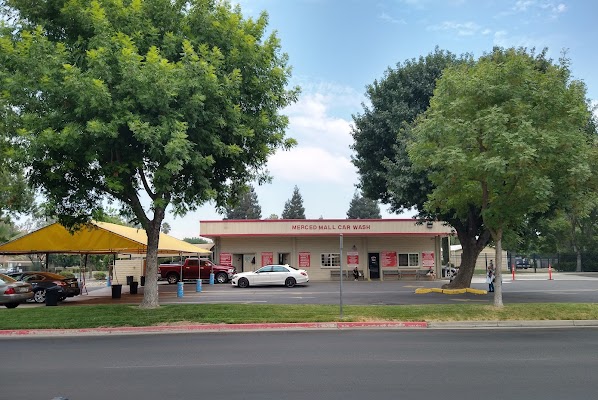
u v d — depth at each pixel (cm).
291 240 4322
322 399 675
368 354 1023
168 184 1541
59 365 948
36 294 2342
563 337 1278
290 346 1141
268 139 1741
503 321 1541
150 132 1316
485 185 1733
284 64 1723
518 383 764
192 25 1606
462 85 1638
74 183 1675
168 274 3903
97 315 1617
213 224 4212
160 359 996
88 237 2295
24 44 1428
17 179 2425
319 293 2689
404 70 2861
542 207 1677
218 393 711
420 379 791
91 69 1341
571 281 3753
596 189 1767
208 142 1516
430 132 1694
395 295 2473
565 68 1662
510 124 1585
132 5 1480
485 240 2648
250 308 1714
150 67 1327
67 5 1487
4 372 884
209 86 1410
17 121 1493
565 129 1588
